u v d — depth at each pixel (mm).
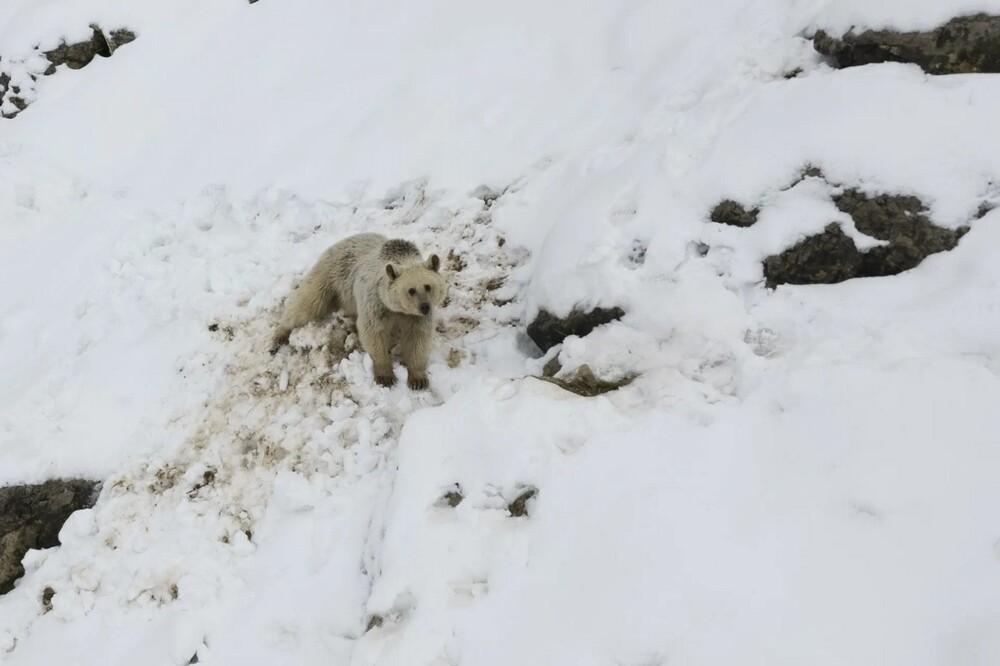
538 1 9617
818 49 7043
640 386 5379
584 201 6770
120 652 5469
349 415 6461
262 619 5379
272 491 6117
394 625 4570
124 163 9977
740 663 3666
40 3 11539
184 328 7531
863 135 5676
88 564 5988
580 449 4840
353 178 8828
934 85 5840
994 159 5293
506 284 7355
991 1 5863
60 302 8344
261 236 8523
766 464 4473
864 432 4379
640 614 3941
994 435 4137
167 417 6895
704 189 6172
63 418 6949
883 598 3732
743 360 5293
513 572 4430
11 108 10922
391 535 4922
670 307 5859
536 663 3990
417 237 8023
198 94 10469
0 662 5750
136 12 11125
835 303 5441
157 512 6223
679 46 8320
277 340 7215
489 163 8391
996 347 4695
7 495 6527
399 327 6570
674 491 4438
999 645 3395
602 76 8656
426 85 9359
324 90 9844
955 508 3941
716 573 3994
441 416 5496
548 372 6227
